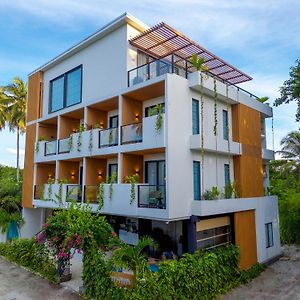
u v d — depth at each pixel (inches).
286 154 1114.1
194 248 465.1
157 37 550.9
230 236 549.3
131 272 363.9
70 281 450.0
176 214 450.0
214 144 520.4
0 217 812.0
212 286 425.1
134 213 476.4
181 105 490.0
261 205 637.9
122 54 580.7
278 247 694.5
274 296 436.5
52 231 445.1
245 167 605.9
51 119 735.1
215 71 684.1
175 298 362.3
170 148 456.1
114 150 538.9
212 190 514.0
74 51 697.6
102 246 418.6
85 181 600.4
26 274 490.9
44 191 689.6
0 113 1439.5
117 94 553.9
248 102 643.5
